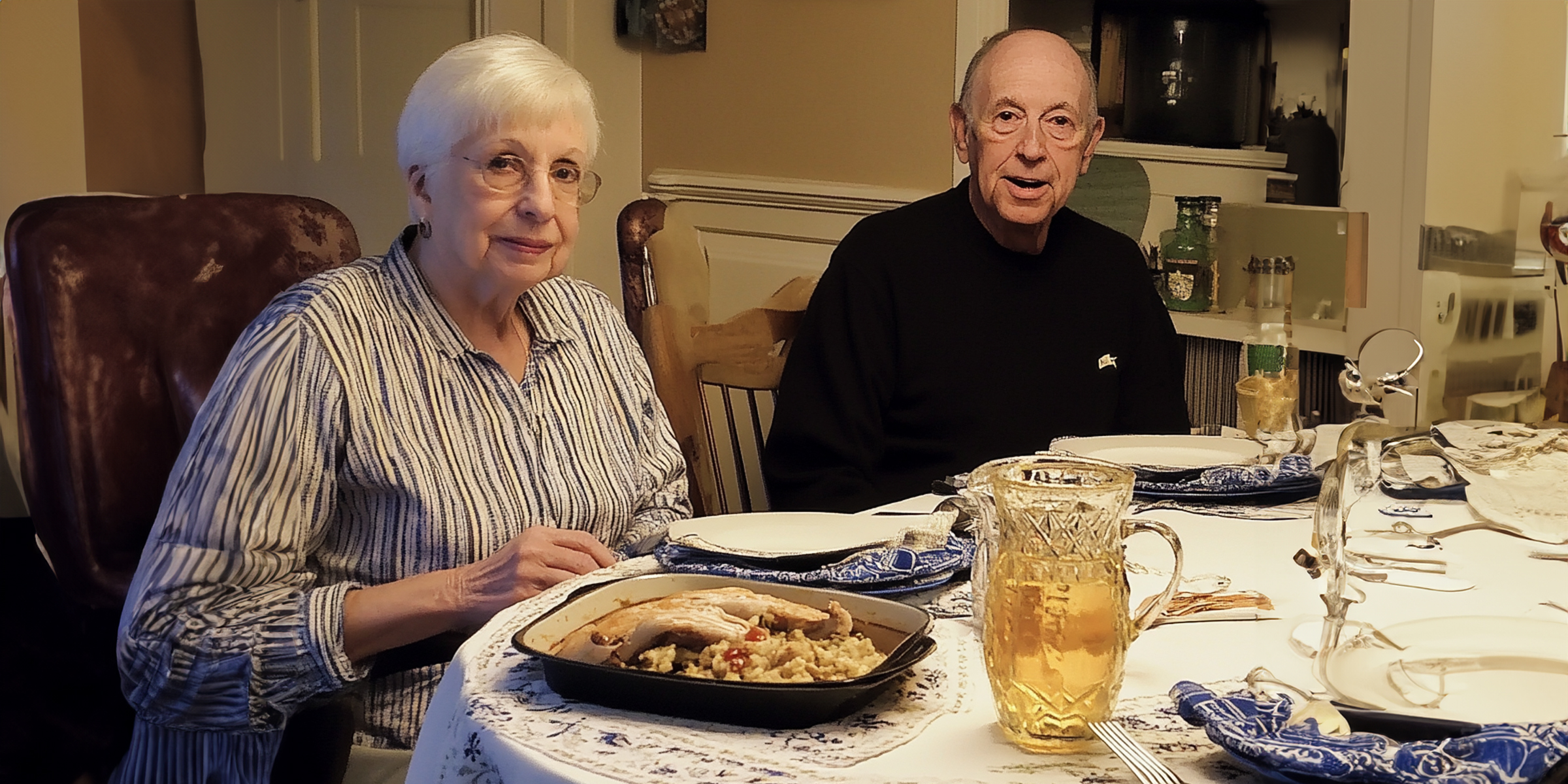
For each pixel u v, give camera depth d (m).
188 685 1.23
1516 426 1.61
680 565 1.14
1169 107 3.29
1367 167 2.79
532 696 0.88
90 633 1.74
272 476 1.28
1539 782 0.67
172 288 1.79
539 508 1.42
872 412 2.18
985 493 1.01
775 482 2.18
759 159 3.54
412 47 4.00
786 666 0.87
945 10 3.07
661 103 3.76
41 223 1.70
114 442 1.70
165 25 4.14
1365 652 0.92
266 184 4.31
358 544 1.37
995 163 2.14
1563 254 2.55
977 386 2.19
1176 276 3.15
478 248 1.38
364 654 1.25
